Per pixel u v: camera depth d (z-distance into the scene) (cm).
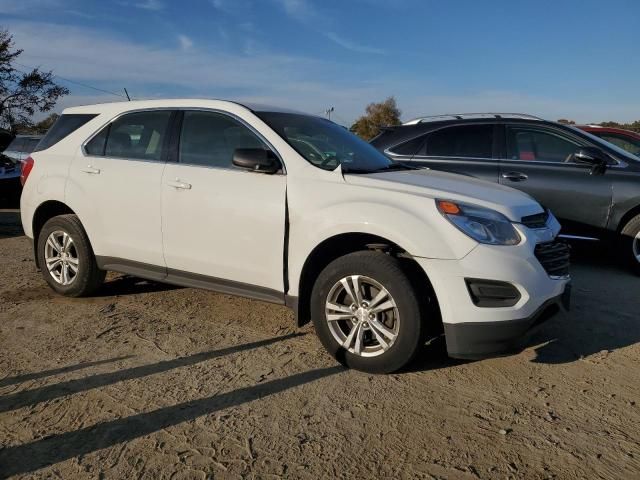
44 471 254
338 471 256
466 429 291
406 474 254
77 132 501
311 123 454
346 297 363
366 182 365
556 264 360
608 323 452
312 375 354
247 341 411
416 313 333
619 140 842
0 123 2297
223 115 427
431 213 335
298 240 369
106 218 463
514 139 651
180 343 405
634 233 595
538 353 390
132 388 334
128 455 267
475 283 324
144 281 564
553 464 261
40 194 504
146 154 454
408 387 338
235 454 269
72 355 382
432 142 682
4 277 586
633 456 268
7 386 335
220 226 402
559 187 616
